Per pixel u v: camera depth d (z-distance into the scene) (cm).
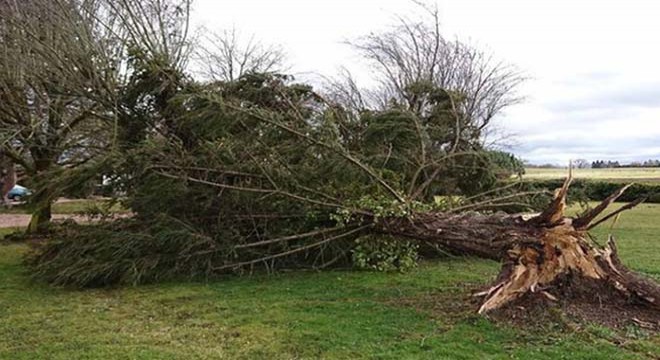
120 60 1003
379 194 691
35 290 641
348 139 819
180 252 675
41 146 1078
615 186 2084
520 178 917
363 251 700
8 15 1015
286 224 737
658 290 466
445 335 428
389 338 424
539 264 492
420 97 976
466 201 791
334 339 424
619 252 919
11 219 1770
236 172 705
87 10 1031
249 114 704
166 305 558
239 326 470
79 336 443
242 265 710
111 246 659
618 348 390
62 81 995
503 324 450
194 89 808
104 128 1053
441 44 1845
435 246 680
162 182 684
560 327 437
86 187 736
